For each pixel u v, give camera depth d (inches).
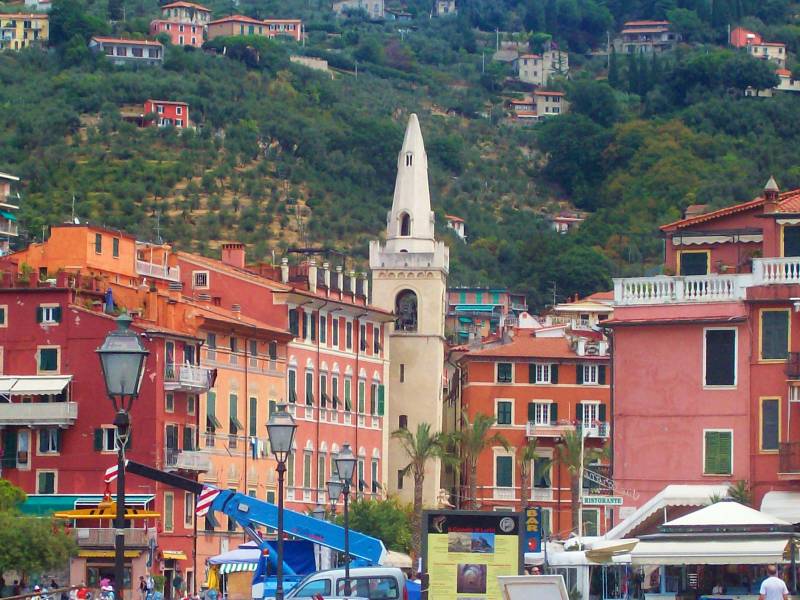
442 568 4298.7
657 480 6624.0
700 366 6569.9
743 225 6835.6
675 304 6638.8
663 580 5442.9
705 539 4832.7
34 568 7317.9
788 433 6407.5
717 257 6870.1
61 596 7234.3
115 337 3132.4
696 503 6382.9
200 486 4965.6
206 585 7775.6
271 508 5364.2
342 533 5388.8
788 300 6427.2
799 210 6619.1
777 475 6402.6
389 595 4731.8
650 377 6658.5
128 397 3129.9
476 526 4296.3
